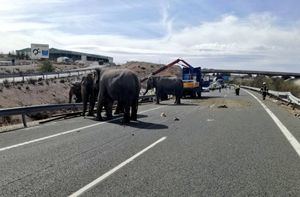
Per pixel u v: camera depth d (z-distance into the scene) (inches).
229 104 1284.4
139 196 264.5
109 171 335.0
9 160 379.9
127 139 512.7
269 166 358.0
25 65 3713.1
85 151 426.6
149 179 308.8
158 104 1311.5
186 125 675.4
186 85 1708.9
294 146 465.4
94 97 842.2
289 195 270.2
